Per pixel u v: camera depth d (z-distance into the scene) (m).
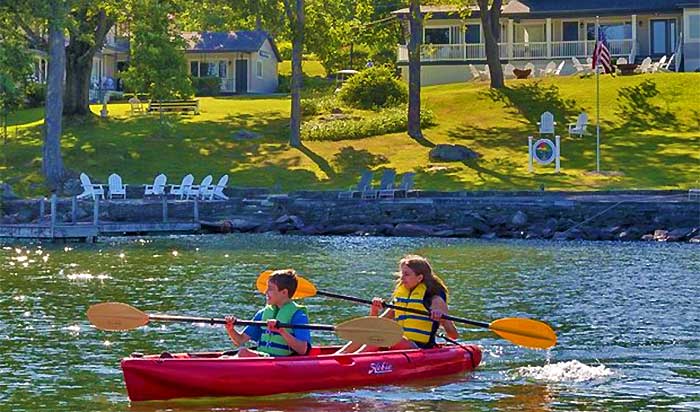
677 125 83.25
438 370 22.55
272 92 128.12
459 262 45.31
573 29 107.38
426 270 23.17
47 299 34.22
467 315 31.02
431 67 106.25
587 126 83.81
